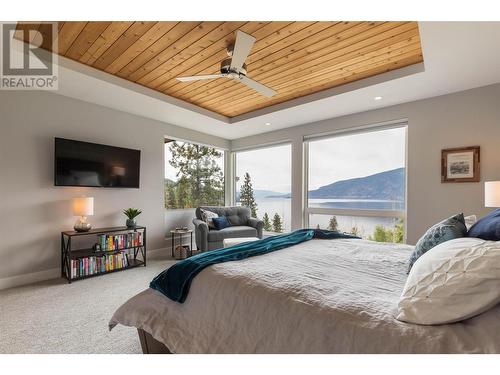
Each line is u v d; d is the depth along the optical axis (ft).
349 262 5.35
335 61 8.96
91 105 11.85
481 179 9.63
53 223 10.64
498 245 3.11
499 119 9.36
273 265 4.99
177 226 16.10
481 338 2.55
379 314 3.05
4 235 9.48
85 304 7.99
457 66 8.19
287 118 14.08
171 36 7.53
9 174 9.61
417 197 11.07
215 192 18.62
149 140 14.17
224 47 8.13
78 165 11.11
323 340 3.04
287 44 7.93
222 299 4.13
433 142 10.72
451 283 2.94
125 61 8.95
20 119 9.87
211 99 12.59
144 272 11.32
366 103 11.73
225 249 6.09
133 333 6.33
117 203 12.75
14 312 7.41
